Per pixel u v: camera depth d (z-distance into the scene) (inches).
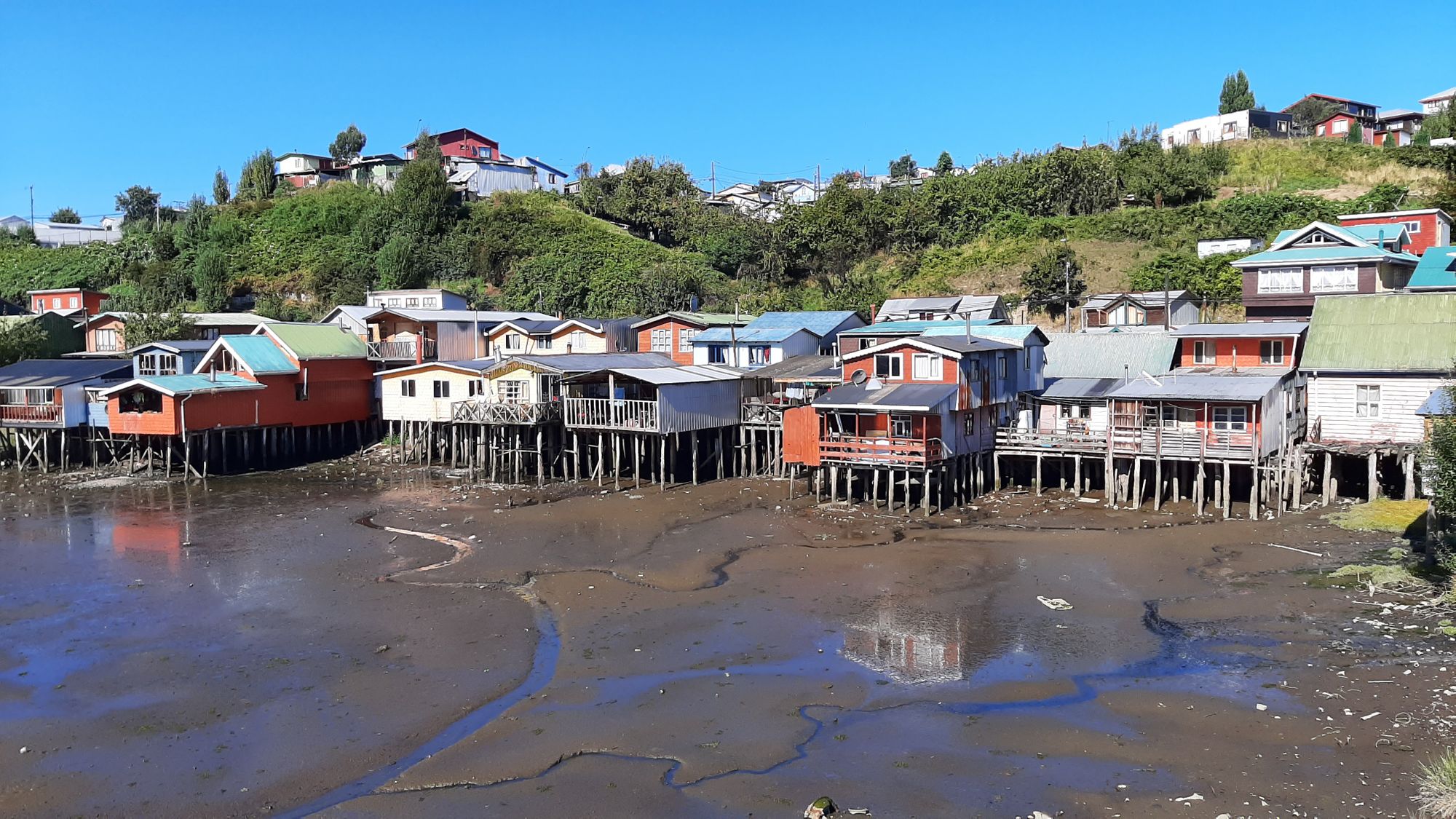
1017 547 1307.8
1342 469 1556.3
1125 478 1505.9
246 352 2105.1
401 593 1172.5
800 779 713.6
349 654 974.4
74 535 1498.5
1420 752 709.9
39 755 780.0
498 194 4030.5
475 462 2063.2
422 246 3572.8
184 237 3747.5
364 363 2290.8
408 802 698.2
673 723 808.3
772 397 1877.5
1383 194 2810.0
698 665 930.1
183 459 2064.5
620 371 1785.2
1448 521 1103.6
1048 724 788.0
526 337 2385.6
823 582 1183.6
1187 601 1076.5
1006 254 3046.3
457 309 2962.6
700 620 1058.1
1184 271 2546.8
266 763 759.7
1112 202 3275.1
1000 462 1681.8
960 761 732.0
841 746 761.6
